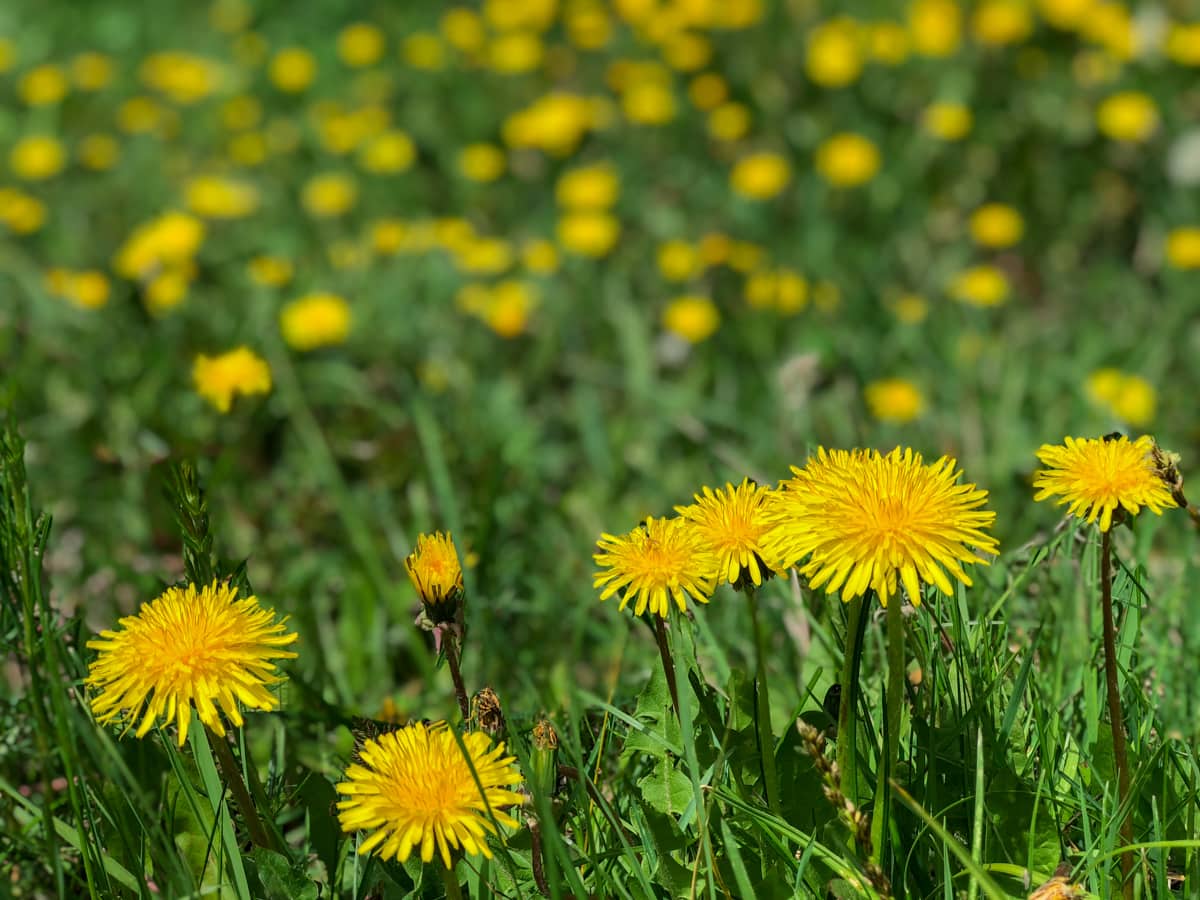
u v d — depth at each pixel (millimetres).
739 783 1510
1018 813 1493
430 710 2330
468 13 6828
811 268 4906
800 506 1283
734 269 4848
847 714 1400
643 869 1488
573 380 4250
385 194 5672
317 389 3848
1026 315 4645
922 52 6117
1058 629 1963
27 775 1781
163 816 1565
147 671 1310
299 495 3359
